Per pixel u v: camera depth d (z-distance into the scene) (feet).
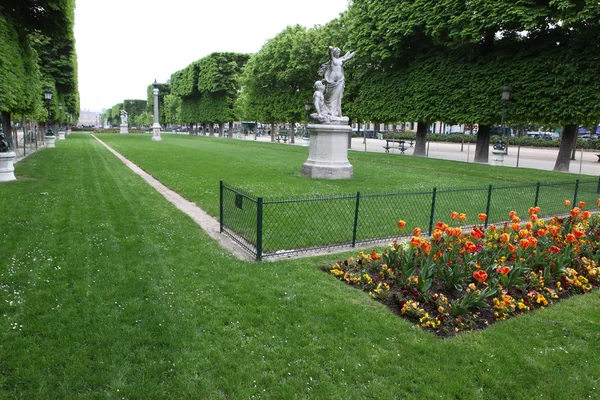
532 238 19.47
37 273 19.34
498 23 61.77
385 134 220.02
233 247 24.58
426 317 15.79
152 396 11.37
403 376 12.65
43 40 100.68
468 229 30.32
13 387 11.55
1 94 43.86
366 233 27.81
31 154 76.18
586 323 16.57
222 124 208.64
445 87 79.05
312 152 54.03
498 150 75.72
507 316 16.84
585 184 51.47
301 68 116.78
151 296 17.34
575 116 60.34
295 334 14.76
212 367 12.75
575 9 55.16
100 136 176.04
